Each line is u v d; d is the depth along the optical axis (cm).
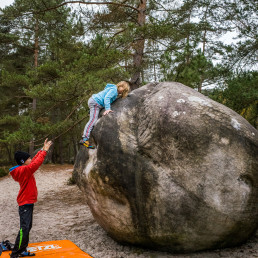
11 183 1559
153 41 1212
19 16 1402
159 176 397
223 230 390
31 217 404
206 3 1489
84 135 458
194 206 380
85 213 781
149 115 426
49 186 1399
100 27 1255
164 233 400
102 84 1009
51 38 1878
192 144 384
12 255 389
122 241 467
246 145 387
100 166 425
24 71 2180
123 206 426
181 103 414
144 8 1200
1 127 2270
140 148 416
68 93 1101
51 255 403
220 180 376
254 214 396
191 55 845
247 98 983
